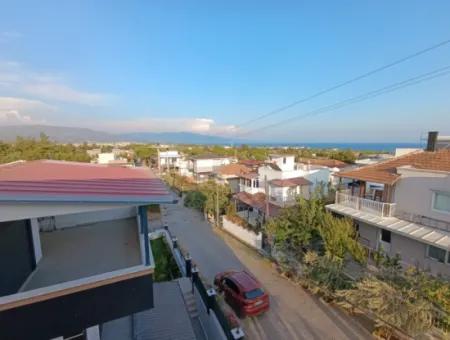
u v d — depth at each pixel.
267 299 12.30
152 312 10.39
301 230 16.67
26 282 6.27
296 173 29.56
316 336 10.92
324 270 13.67
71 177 7.27
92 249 8.23
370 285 10.63
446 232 12.69
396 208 15.13
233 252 19.84
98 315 5.50
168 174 54.78
